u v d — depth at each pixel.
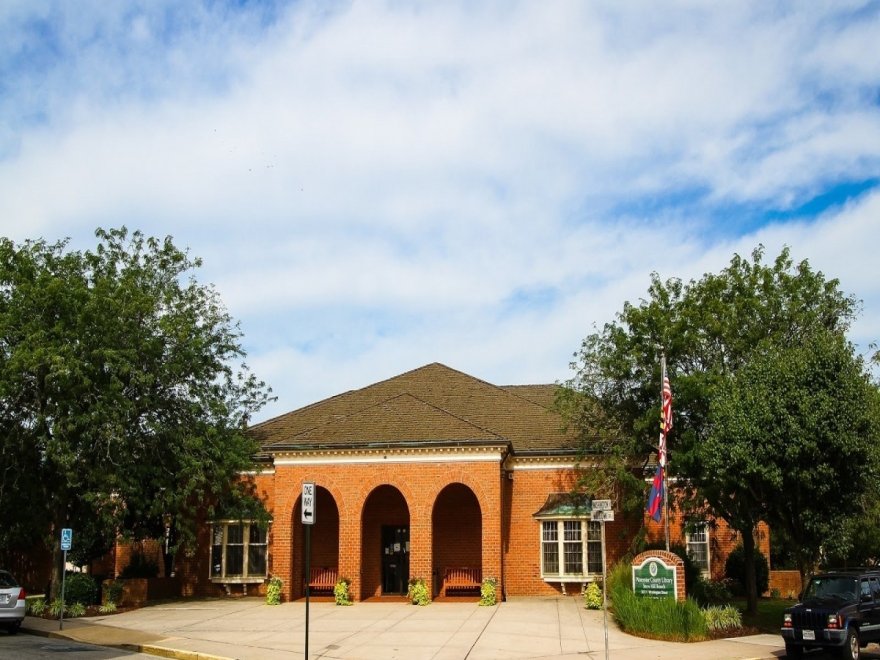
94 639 21.73
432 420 31.86
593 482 30.23
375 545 33.16
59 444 26.72
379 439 30.75
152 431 30.53
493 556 29.52
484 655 18.94
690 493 27.91
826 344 22.95
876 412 22.44
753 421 22.27
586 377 29.86
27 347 26.67
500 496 29.91
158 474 30.42
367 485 30.62
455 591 32.00
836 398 21.94
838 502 22.30
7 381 26.70
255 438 35.19
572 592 32.12
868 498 23.44
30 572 35.78
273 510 33.12
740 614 24.42
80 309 27.89
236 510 33.06
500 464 30.00
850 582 19.75
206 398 32.19
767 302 26.86
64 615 26.73
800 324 26.64
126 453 29.31
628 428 29.36
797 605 18.92
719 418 23.27
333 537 33.75
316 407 37.75
